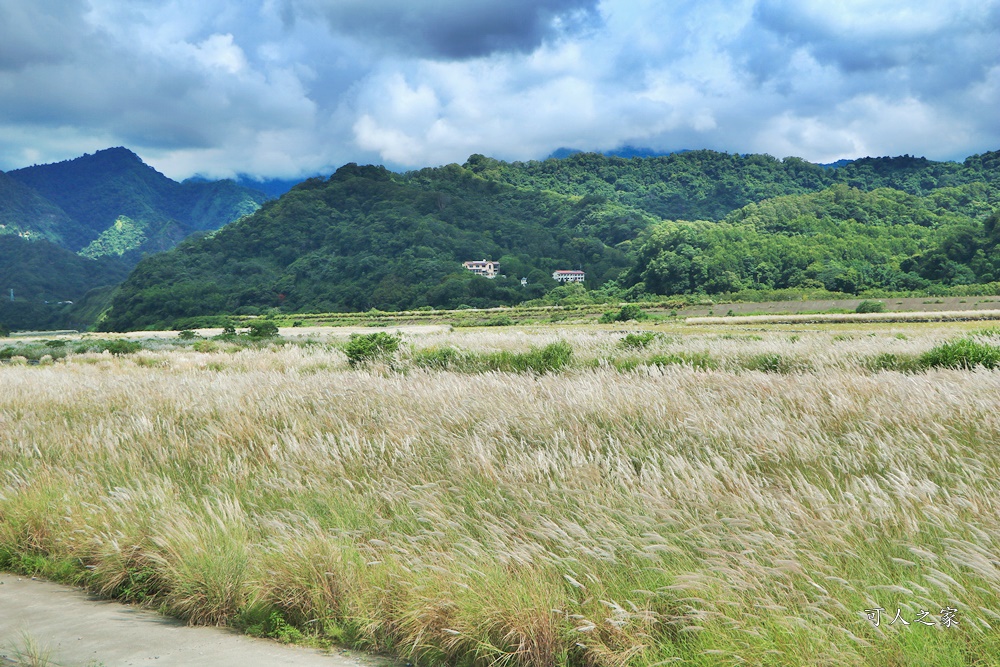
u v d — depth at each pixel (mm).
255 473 7406
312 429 9203
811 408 8922
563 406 9508
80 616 5281
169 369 25516
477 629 4289
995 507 4977
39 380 17500
